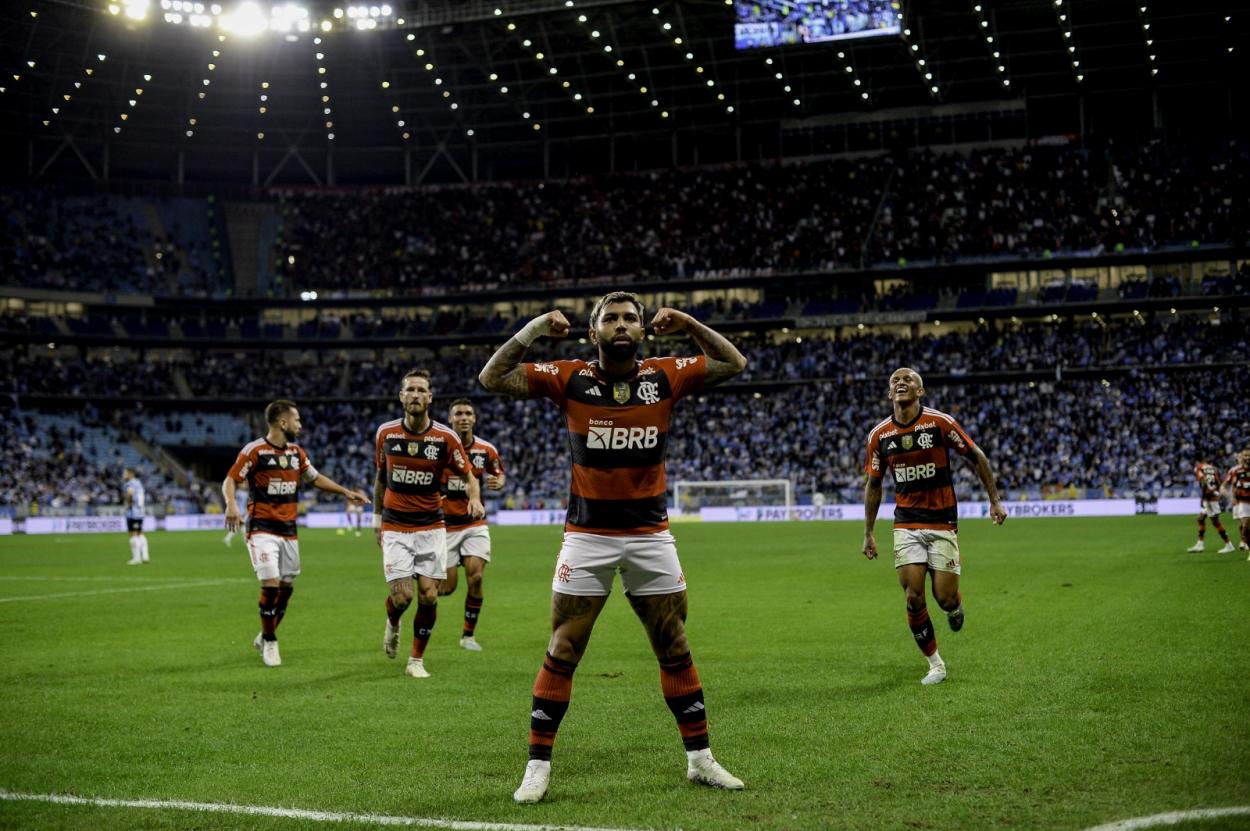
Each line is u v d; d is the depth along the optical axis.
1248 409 51.75
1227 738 6.61
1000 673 9.22
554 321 5.92
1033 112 65.06
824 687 8.88
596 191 68.44
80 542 40.38
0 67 57.66
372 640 12.66
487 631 13.33
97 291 62.12
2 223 61.97
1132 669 9.12
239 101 64.50
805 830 5.07
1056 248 58.31
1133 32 54.94
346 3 56.53
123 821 5.43
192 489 57.06
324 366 65.69
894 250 60.59
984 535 33.19
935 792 5.66
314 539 41.34
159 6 56.09
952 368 57.66
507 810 5.51
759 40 54.09
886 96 65.19
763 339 63.25
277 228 68.75
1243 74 59.72
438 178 73.25
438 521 10.49
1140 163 60.78
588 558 5.90
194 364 64.38
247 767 6.52
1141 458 50.69
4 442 56.00
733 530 41.72
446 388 63.56
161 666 10.65
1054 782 5.77
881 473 9.77
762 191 65.88
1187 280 58.66
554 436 59.28
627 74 61.06
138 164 68.56
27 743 7.20
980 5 50.50
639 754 6.69
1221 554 22.58
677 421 59.06
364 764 6.56
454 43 58.03
